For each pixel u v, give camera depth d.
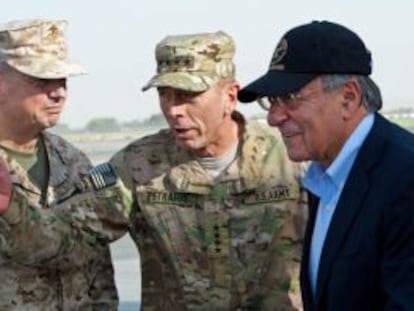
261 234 4.32
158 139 4.50
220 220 4.32
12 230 4.01
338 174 3.29
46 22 4.50
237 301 4.33
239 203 4.33
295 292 4.35
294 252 4.34
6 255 4.26
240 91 3.30
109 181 4.37
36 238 4.07
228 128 4.34
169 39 4.29
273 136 4.41
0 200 3.92
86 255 4.39
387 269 3.09
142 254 4.45
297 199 4.35
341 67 3.20
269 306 4.35
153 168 4.41
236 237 4.32
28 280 4.39
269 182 4.34
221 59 4.23
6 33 4.40
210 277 4.32
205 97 4.18
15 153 4.52
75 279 4.50
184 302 4.35
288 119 3.26
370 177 3.19
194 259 4.34
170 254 4.34
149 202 4.37
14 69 4.37
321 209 3.39
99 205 4.34
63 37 4.57
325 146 3.27
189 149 4.31
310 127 3.24
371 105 3.26
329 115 3.23
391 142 3.21
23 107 4.39
